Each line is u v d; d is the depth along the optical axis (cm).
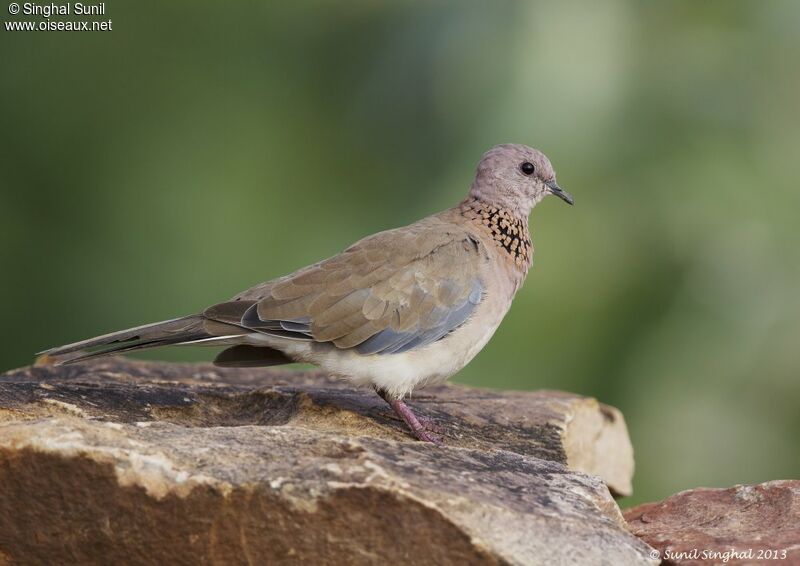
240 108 1900
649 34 1502
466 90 1538
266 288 863
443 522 621
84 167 1825
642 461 1466
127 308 1777
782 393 1441
